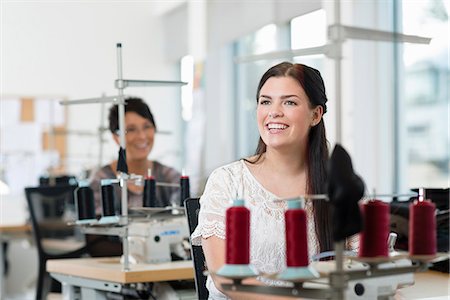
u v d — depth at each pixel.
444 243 3.04
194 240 2.56
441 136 4.63
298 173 2.52
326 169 2.49
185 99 7.73
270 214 2.46
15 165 7.46
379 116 4.92
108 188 3.29
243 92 7.17
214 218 2.46
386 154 4.94
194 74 7.61
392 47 4.89
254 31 6.39
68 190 5.29
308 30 5.45
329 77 4.93
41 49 7.51
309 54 2.17
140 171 4.03
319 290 1.71
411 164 4.86
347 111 4.85
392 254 2.01
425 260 1.85
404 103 4.88
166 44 7.86
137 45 7.82
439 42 4.53
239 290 1.79
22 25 7.45
